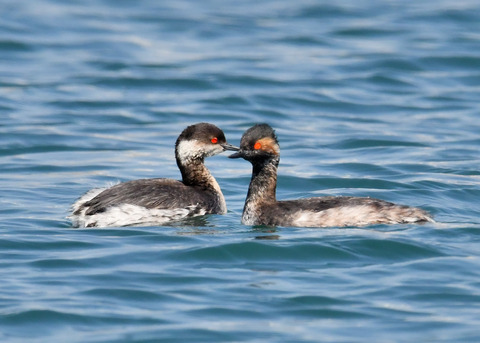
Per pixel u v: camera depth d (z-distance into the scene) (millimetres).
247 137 15031
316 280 11773
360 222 14227
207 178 16594
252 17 38312
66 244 13484
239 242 13086
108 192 15453
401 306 10867
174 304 10938
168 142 22766
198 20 37688
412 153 21484
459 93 28188
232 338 9992
